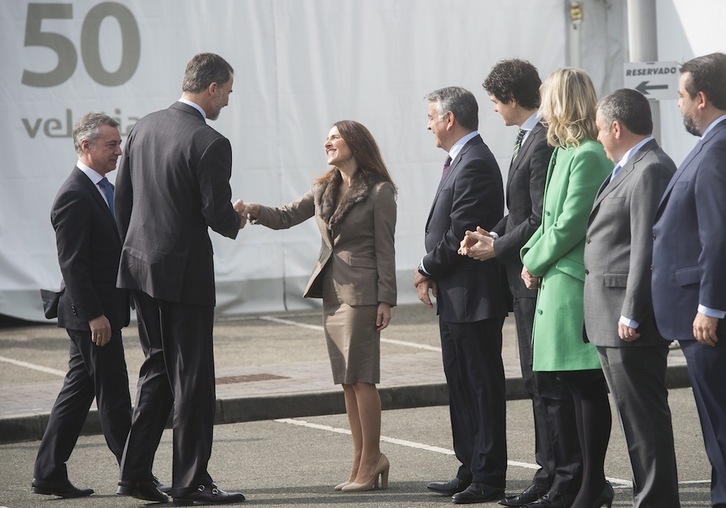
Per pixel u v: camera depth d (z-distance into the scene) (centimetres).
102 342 1373
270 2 3044
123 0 2953
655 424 1130
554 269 1220
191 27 2998
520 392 2075
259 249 3075
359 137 1449
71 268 1364
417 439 1759
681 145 3247
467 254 1312
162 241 1327
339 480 1495
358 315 1432
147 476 1363
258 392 1998
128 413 1409
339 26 3086
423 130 3141
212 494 1344
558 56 3198
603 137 1145
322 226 1459
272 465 1599
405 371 2188
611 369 1142
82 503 1396
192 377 1336
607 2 3212
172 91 2992
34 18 2903
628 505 1325
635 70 2286
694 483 1434
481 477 1348
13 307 2917
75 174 1395
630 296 1104
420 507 1333
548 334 1216
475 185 1353
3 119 2897
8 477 1559
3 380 2197
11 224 2908
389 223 1442
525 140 1302
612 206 1134
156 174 1335
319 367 2270
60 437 1410
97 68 2944
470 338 1355
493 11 3166
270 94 3050
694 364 1070
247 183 3045
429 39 3138
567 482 1266
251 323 2955
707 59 1067
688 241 1065
